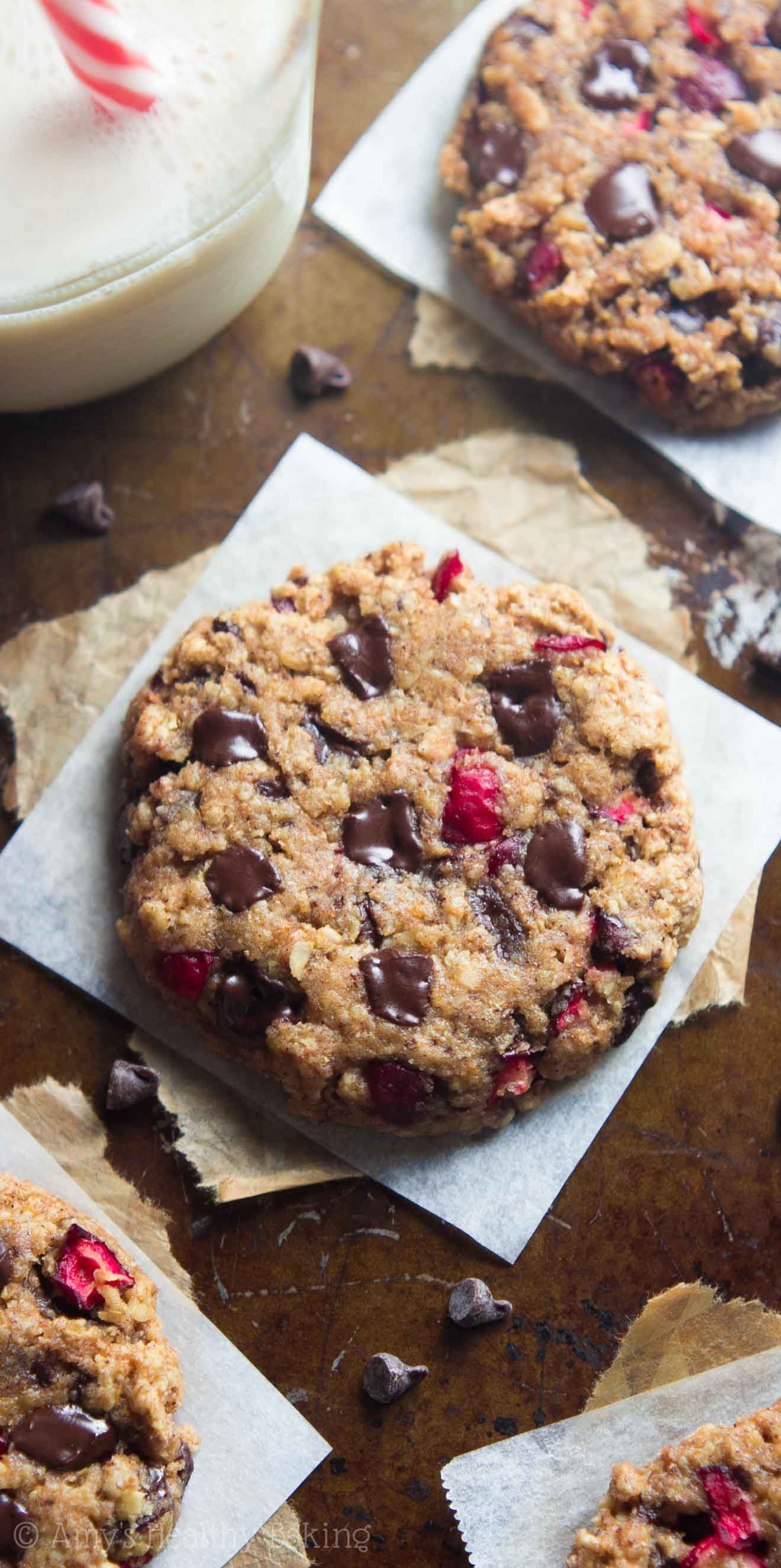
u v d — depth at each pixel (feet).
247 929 0.94
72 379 0.99
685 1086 1.00
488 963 0.94
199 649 0.97
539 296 1.02
